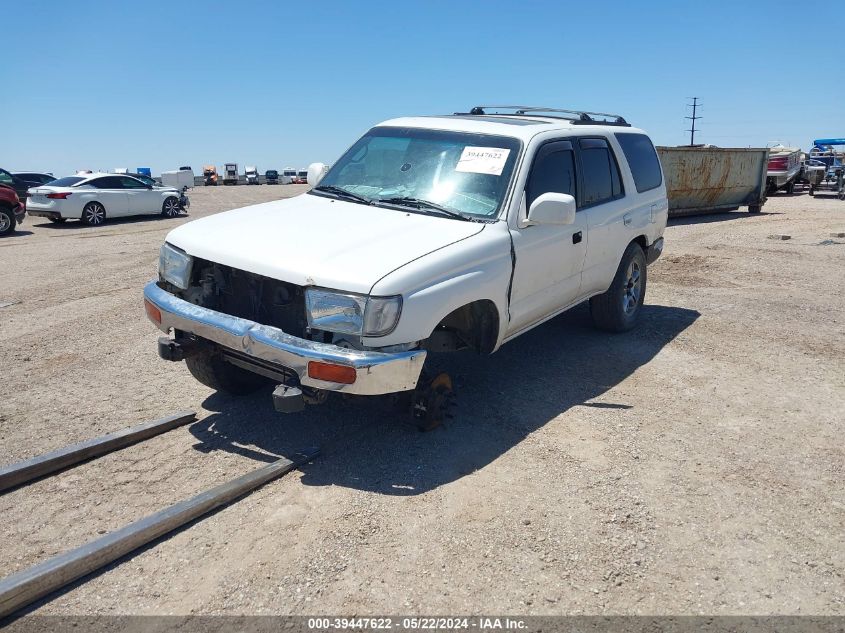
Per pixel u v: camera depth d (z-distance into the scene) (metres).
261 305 4.13
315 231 4.29
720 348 6.47
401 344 3.76
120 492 3.77
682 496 3.84
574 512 3.64
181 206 22.73
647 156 7.05
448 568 3.16
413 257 3.94
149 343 6.56
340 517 3.53
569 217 4.59
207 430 4.54
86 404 5.00
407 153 5.30
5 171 23.47
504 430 4.60
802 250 11.80
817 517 3.67
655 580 3.12
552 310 5.49
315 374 3.64
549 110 6.44
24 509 3.59
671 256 11.46
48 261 11.77
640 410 5.00
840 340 6.71
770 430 4.71
